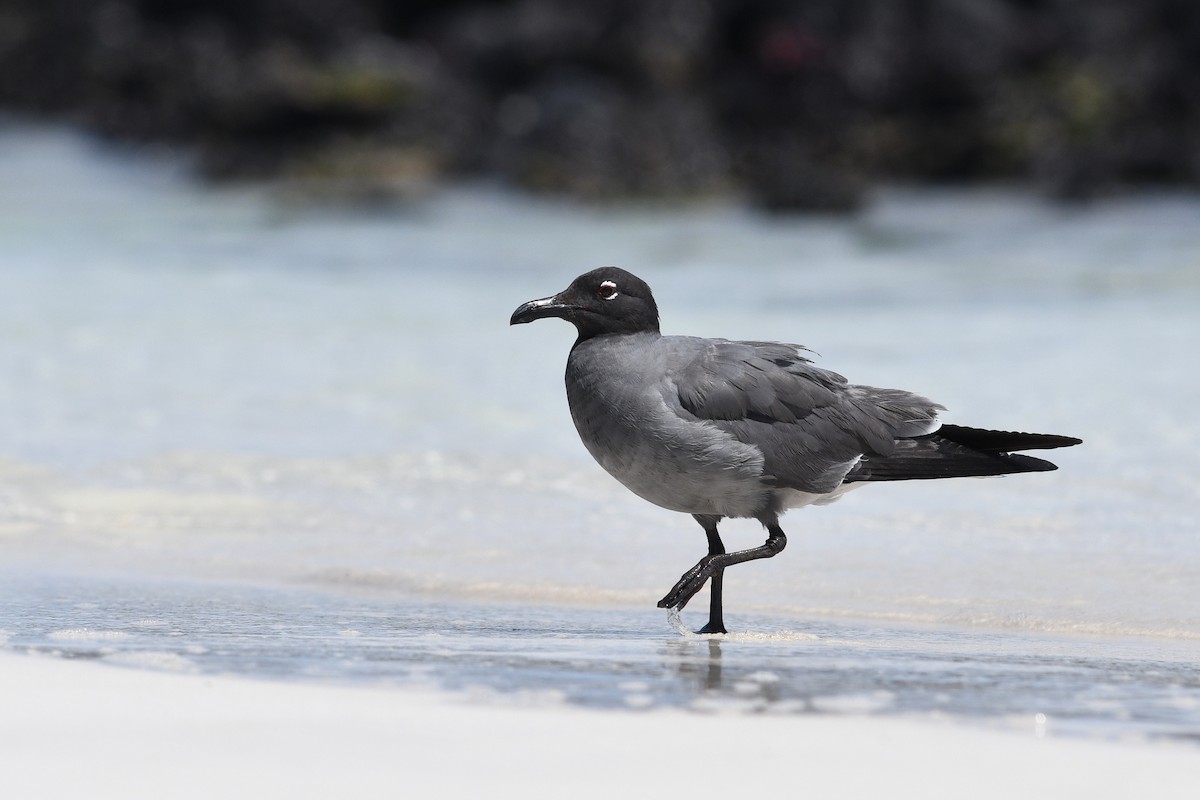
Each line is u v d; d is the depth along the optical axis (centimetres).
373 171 4881
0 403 1595
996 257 2981
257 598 973
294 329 2073
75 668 724
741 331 2066
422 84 5200
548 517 1202
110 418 1533
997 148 5056
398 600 981
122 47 5572
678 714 653
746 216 4166
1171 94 5144
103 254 2945
